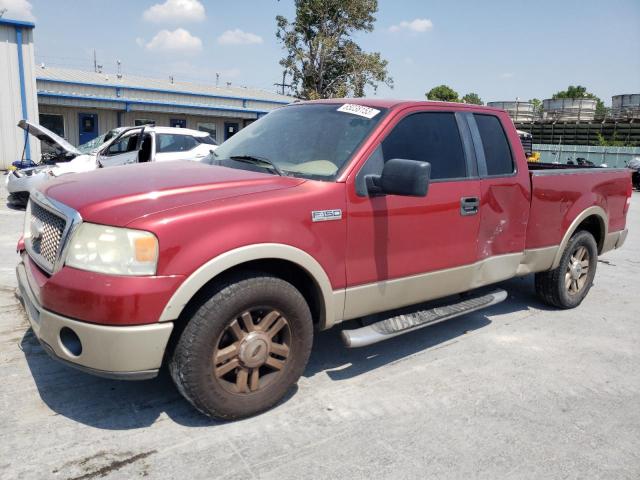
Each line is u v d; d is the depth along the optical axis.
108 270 2.57
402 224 3.56
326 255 3.19
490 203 4.16
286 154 3.64
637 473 2.76
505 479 2.66
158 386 3.41
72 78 24.91
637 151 30.77
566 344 4.48
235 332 2.90
